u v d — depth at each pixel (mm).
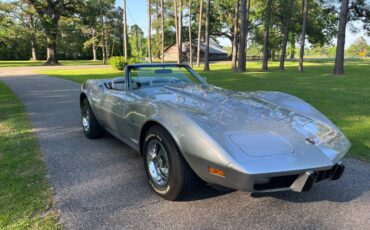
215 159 2434
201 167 2562
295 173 2406
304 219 2740
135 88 4102
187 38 66375
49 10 50188
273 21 33688
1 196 3107
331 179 2723
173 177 2834
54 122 6488
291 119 3094
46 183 3436
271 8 33000
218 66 40094
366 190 3291
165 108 3049
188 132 2658
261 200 3068
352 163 4035
